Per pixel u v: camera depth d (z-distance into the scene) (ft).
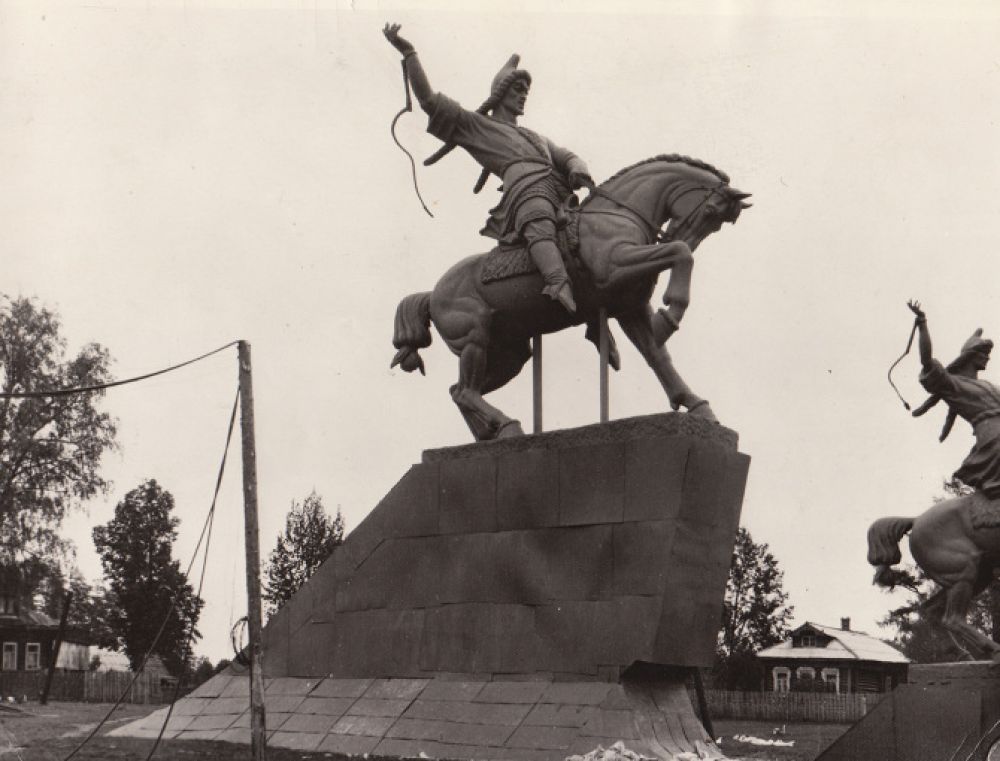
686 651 37.17
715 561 38.06
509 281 42.16
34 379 101.65
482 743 37.35
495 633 39.75
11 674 104.37
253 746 36.50
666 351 40.60
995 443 36.06
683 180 40.37
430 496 42.42
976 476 36.32
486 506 40.93
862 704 89.10
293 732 41.57
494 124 42.88
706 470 37.81
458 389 43.78
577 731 36.04
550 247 40.55
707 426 38.22
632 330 41.27
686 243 39.55
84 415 102.89
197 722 44.80
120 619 138.00
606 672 37.09
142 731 45.50
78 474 101.65
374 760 38.17
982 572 36.68
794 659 115.65
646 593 36.86
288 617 45.19
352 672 43.04
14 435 99.86
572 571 38.55
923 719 34.27
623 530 37.78
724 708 95.25
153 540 142.20
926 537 36.70
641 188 40.70
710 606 37.88
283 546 114.11
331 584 44.39
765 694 94.63
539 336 42.65
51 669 97.66
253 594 37.42
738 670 110.73
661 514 37.17
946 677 34.47
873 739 34.83
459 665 40.37
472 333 43.11
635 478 37.86
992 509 35.86
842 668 114.01
